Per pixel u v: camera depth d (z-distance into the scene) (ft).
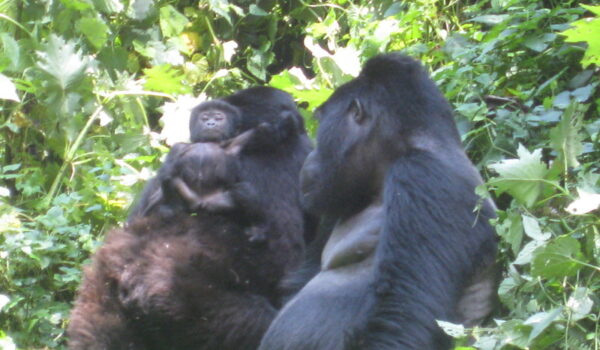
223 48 34.42
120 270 22.52
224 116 25.45
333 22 32.78
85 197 28.27
